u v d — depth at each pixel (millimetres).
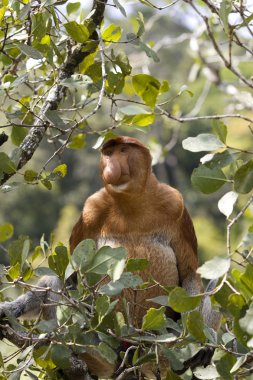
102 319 7391
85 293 7641
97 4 9336
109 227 10812
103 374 10555
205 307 10609
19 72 10211
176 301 6938
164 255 10766
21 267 7969
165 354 7598
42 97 8938
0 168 8719
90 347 7625
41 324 7527
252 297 6902
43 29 8688
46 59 8945
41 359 8266
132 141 10562
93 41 9117
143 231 10750
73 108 9625
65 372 9094
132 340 7656
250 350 7078
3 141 8844
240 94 15141
